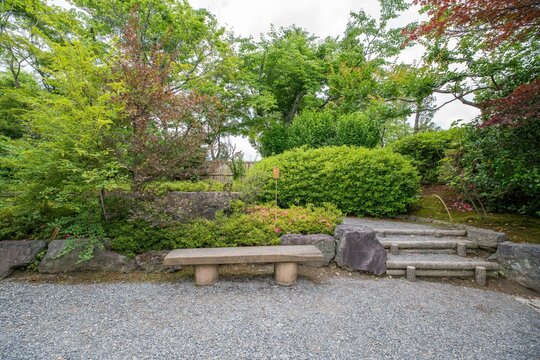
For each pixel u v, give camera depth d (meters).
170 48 8.95
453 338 2.05
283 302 2.58
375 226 4.74
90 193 3.25
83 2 7.88
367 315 2.37
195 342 1.89
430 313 2.45
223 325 2.13
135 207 3.44
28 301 2.51
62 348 1.80
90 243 3.12
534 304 2.74
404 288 3.02
